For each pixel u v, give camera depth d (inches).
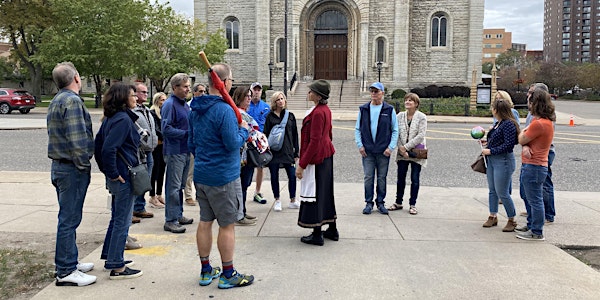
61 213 179.6
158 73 1333.7
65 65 177.2
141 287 179.0
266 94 1289.4
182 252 217.6
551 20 7450.8
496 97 253.8
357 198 329.7
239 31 1510.8
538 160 233.0
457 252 219.0
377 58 1450.5
